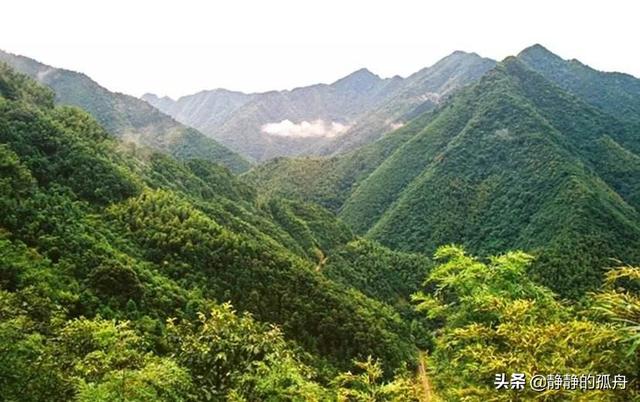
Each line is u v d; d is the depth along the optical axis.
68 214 54.28
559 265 78.75
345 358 54.12
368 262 112.06
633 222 116.06
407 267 114.75
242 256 61.66
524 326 10.21
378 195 199.25
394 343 59.62
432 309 16.03
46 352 18.64
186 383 16.17
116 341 22.23
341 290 70.38
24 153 63.03
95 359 20.28
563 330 8.92
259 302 55.62
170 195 74.56
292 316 56.25
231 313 18.50
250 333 17.34
